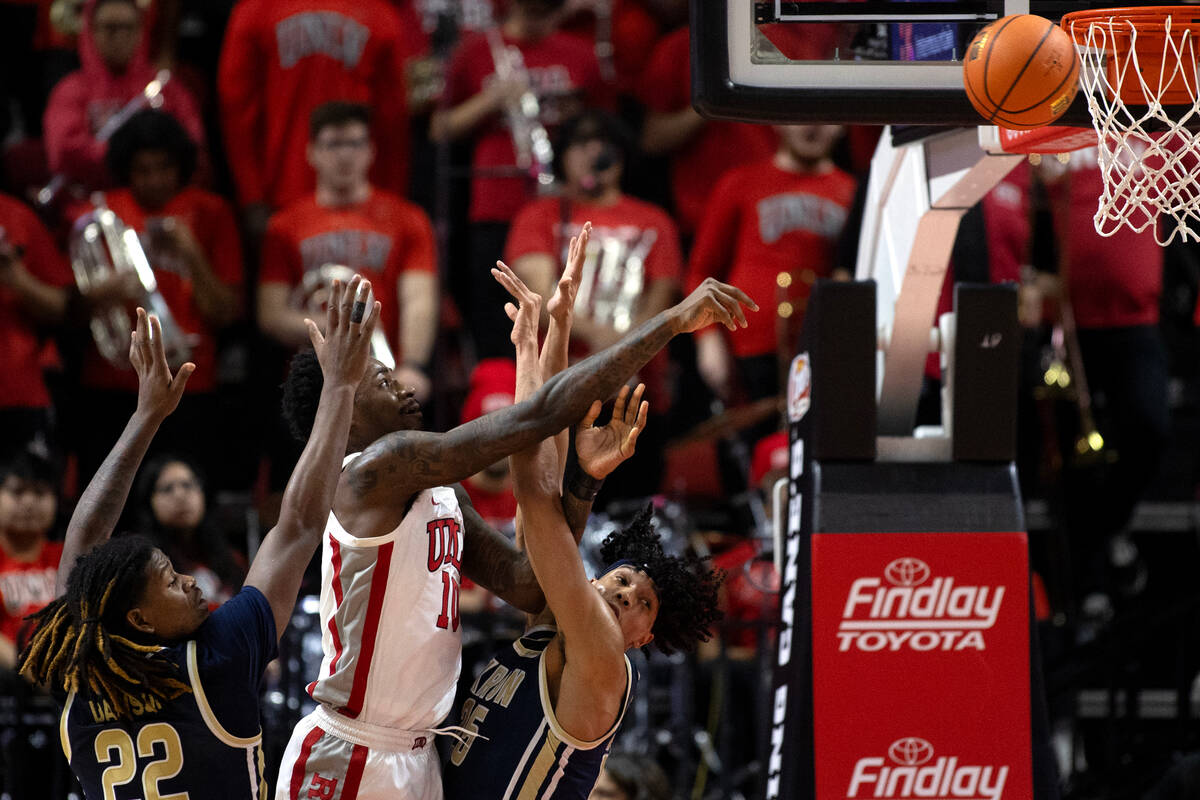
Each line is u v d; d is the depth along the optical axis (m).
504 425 7.77
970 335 10.62
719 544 16.72
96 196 17.50
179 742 7.38
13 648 14.16
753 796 15.32
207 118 20.98
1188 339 20.28
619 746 14.00
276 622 7.63
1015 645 10.47
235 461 19.00
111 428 17.16
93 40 18.88
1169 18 8.37
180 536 14.83
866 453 10.55
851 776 10.29
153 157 17.55
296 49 18.72
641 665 14.31
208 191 19.47
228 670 7.43
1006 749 10.38
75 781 13.68
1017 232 15.95
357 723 8.05
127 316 16.92
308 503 7.79
